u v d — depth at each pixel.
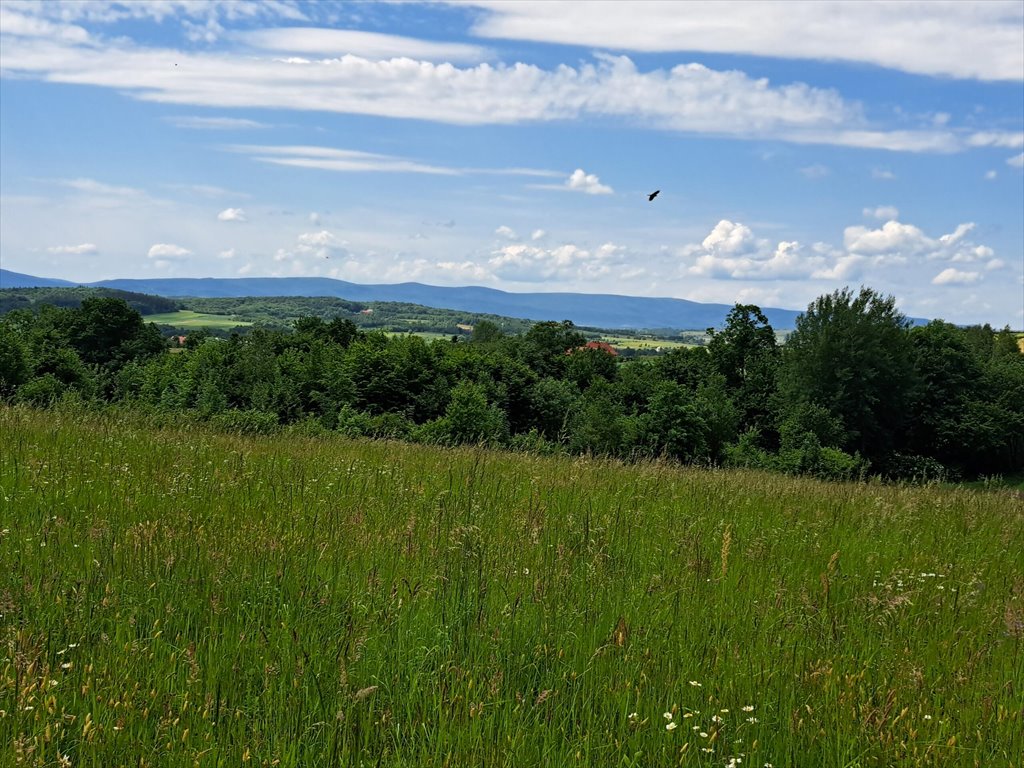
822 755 3.79
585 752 3.67
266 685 4.07
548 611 5.17
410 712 3.92
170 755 3.40
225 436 13.07
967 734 4.02
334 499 7.95
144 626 4.68
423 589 5.29
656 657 4.63
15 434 10.33
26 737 3.31
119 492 7.53
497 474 10.36
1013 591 6.79
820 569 7.05
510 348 99.75
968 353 90.50
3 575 5.02
